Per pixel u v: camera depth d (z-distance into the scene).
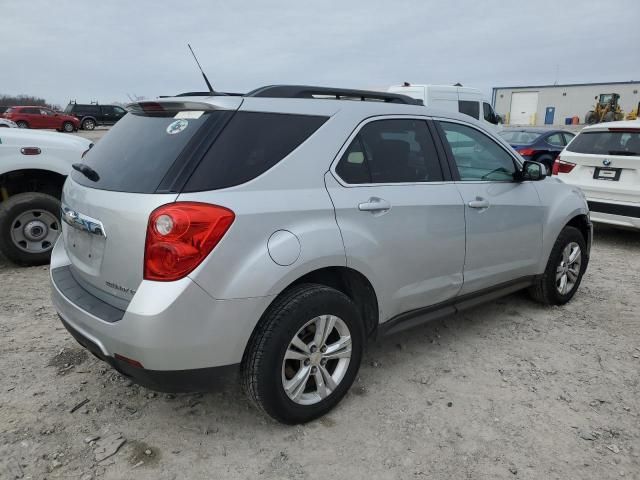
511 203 3.83
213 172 2.41
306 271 2.59
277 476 2.45
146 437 2.70
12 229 5.27
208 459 2.55
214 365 2.41
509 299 4.80
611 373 3.46
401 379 3.33
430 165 3.38
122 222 2.37
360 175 2.94
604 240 7.38
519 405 3.06
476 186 3.60
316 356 2.75
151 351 2.28
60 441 2.64
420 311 3.37
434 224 3.24
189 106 2.65
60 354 3.54
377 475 2.47
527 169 3.95
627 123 6.74
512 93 48.06
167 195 2.32
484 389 3.23
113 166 2.68
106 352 2.42
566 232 4.44
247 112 2.62
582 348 3.81
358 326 2.90
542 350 3.78
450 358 3.63
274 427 2.81
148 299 2.27
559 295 4.53
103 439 2.68
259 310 2.45
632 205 6.43
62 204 3.06
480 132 3.81
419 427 2.83
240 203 2.41
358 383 3.27
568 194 4.50
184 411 2.94
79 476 2.41
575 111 44.72
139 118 2.91
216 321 2.35
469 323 4.24
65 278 2.89
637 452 2.66
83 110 34.31
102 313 2.44
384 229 2.96
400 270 3.10
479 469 2.52
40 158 5.28
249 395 2.62
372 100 3.41
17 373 3.28
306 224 2.61
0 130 5.36
